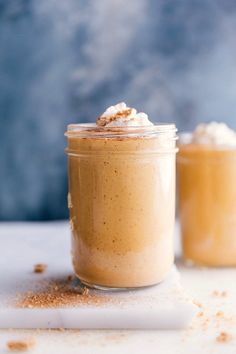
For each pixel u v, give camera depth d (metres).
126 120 0.54
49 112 0.95
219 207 0.65
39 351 0.48
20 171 0.96
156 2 0.93
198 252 0.66
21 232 0.81
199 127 0.68
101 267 0.54
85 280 0.56
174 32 0.93
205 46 0.94
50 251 0.70
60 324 0.52
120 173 0.53
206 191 0.65
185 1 0.93
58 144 0.96
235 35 0.93
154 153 0.53
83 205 0.54
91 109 0.95
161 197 0.54
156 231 0.54
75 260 0.57
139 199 0.53
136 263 0.54
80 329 0.52
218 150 0.64
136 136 0.53
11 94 0.94
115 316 0.51
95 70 0.94
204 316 0.54
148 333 0.51
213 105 0.95
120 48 0.94
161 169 0.54
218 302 0.57
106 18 0.93
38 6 0.92
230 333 0.51
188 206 0.66
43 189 0.97
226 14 0.93
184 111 0.95
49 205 0.97
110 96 0.95
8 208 0.97
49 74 0.94
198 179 0.65
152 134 0.53
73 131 0.54
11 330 0.52
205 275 0.64
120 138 0.52
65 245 0.73
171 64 0.94
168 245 0.56
